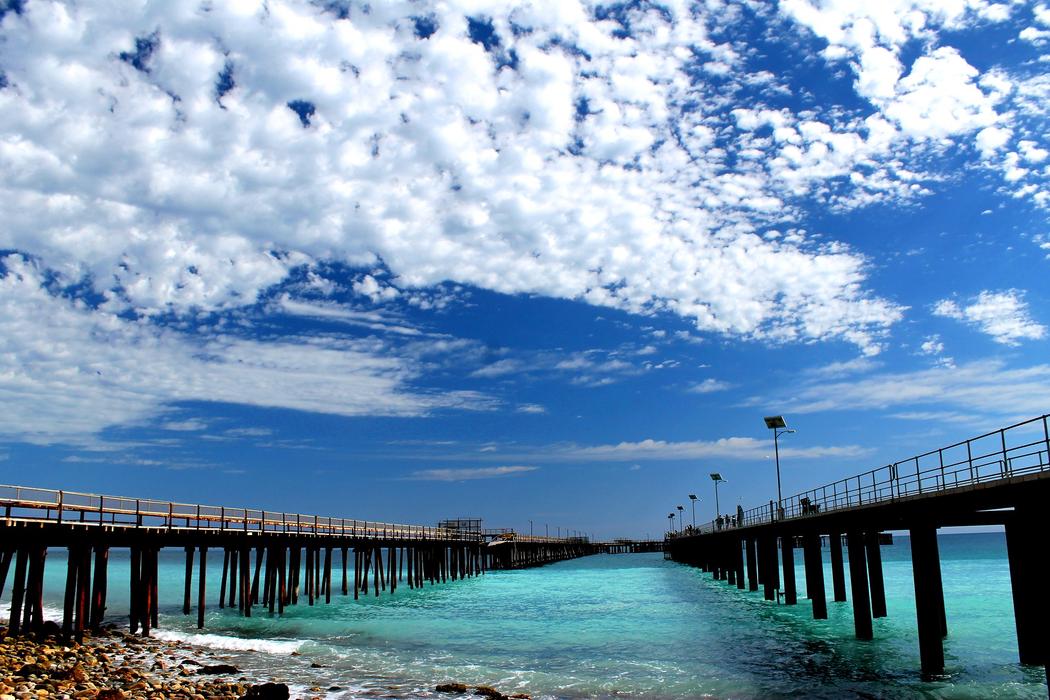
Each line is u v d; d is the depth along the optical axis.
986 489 17.30
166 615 38.81
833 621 34.16
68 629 25.02
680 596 51.66
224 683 21.00
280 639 31.22
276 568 39.75
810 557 35.22
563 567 110.06
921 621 21.80
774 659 25.70
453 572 70.31
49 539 25.00
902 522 24.70
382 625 36.00
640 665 25.22
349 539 48.12
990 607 41.19
